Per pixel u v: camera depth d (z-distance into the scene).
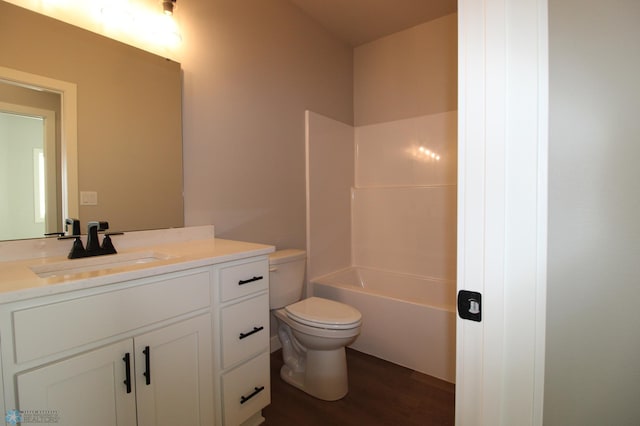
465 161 0.57
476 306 0.56
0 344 0.75
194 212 1.71
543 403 0.54
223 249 1.40
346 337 1.61
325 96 2.70
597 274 0.53
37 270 1.07
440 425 1.49
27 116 1.18
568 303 0.53
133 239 1.46
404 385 1.82
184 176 1.66
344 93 2.95
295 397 1.71
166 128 1.57
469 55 0.56
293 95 2.36
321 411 1.59
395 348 2.06
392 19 2.60
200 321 1.18
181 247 1.46
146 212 1.51
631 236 0.52
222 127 1.85
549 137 0.52
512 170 0.53
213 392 1.24
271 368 2.01
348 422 1.51
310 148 2.49
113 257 1.26
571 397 0.55
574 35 0.52
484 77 0.54
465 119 0.56
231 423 1.30
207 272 1.20
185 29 1.65
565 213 0.53
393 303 2.06
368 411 1.59
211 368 1.23
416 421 1.52
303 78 2.46
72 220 1.26
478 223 0.56
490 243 0.55
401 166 2.75
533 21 0.51
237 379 1.33
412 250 2.67
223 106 1.85
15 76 1.15
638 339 0.52
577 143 0.52
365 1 2.35
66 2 1.26
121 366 0.96
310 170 2.49
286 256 1.96
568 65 0.52
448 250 2.49
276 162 2.21
